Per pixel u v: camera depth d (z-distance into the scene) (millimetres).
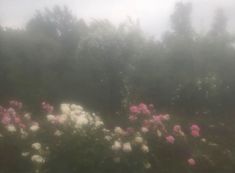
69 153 6641
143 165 7207
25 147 6977
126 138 7703
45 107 9453
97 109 13922
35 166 6508
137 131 8398
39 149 6746
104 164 6730
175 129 9000
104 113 13172
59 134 7031
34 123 7789
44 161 6555
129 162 7035
